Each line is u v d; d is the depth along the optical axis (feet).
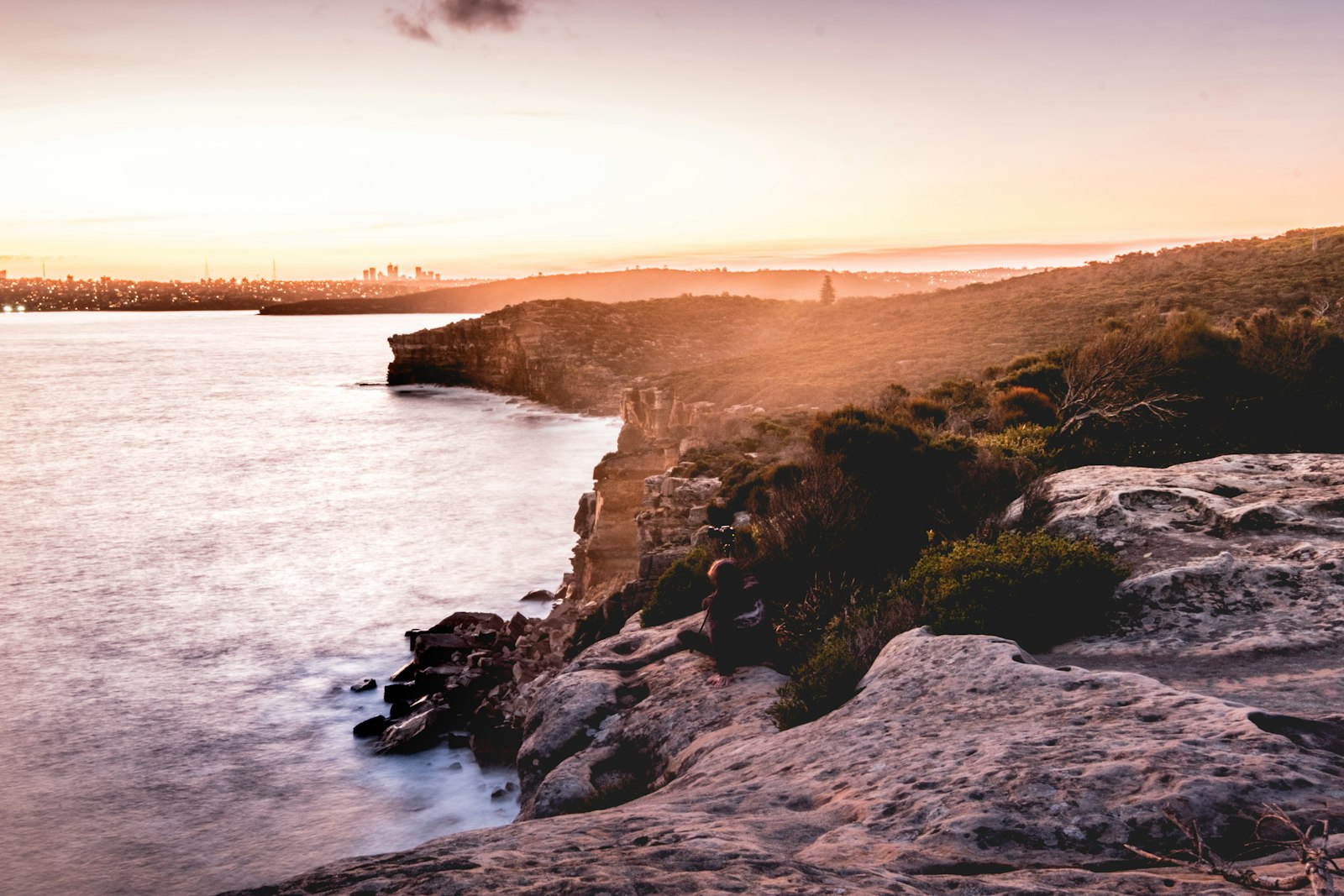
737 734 27.14
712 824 13.32
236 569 179.63
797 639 34.86
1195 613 26.89
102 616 147.84
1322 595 26.27
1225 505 34.40
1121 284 309.63
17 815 80.64
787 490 47.44
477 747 83.66
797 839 13.43
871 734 18.81
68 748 95.30
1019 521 40.01
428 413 485.97
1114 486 38.83
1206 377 61.93
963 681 20.71
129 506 250.57
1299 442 57.52
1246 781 12.12
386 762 86.17
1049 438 61.16
